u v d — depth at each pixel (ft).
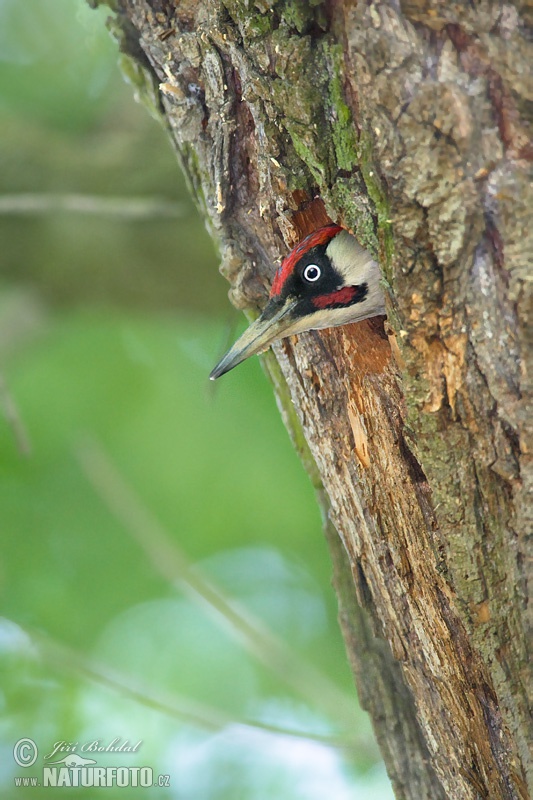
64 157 46.70
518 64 18.90
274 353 26.43
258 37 21.89
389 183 20.29
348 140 21.43
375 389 23.52
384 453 23.16
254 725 32.91
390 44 19.69
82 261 46.91
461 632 22.09
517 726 20.83
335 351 24.61
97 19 38.01
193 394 49.37
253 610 47.55
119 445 48.34
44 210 42.80
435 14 19.22
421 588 22.67
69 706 39.04
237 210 25.61
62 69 48.06
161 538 40.52
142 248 46.39
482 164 19.49
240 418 48.62
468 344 20.43
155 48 24.48
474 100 19.34
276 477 48.44
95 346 49.78
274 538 48.83
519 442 20.22
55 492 46.78
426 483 22.54
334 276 25.18
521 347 19.86
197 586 38.78
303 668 37.32
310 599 48.08
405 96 19.72
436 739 23.00
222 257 26.25
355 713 36.68
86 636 44.80
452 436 20.80
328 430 24.16
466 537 20.85
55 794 37.93
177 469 48.52
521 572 20.47
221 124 24.21
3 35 47.14
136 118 48.01
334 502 24.32
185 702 34.68
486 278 19.99
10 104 48.80
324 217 25.13
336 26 20.95
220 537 48.49
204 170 25.54
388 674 24.88
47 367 48.98
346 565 25.85
